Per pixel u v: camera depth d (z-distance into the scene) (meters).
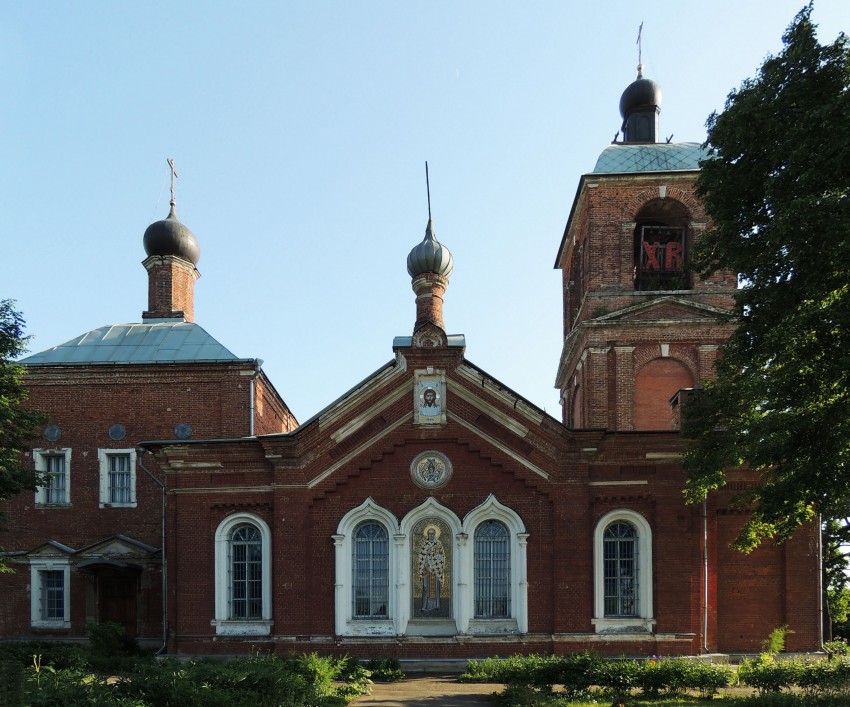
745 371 24.78
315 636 28.97
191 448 30.44
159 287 44.97
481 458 29.81
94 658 29.31
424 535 29.70
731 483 29.64
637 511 29.39
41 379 38.91
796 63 21.50
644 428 35.88
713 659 28.42
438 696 23.45
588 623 28.64
